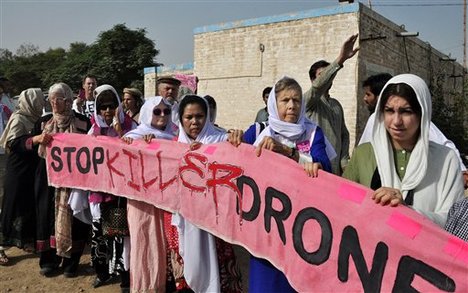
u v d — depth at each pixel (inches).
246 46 504.7
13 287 164.1
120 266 151.9
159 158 130.2
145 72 689.0
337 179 88.4
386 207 78.5
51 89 169.6
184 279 131.3
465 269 68.3
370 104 150.7
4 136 175.5
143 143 137.3
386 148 83.5
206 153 115.9
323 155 106.3
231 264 125.4
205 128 129.6
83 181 154.1
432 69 627.5
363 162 89.7
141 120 147.8
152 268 137.5
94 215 153.2
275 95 108.9
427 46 590.6
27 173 178.1
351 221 83.5
